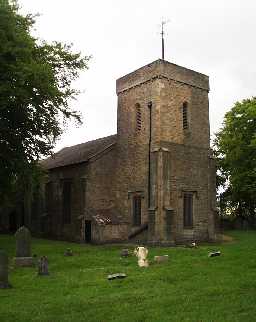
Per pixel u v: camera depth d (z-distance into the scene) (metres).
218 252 19.83
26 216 44.91
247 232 43.06
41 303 12.32
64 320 10.34
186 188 33.22
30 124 27.83
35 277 17.02
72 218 36.97
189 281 14.27
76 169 37.22
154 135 32.91
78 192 36.41
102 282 15.16
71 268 19.59
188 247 27.27
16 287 15.01
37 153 29.33
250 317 9.75
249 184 42.72
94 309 11.26
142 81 34.75
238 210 49.03
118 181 36.31
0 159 27.78
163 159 31.92
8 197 31.55
